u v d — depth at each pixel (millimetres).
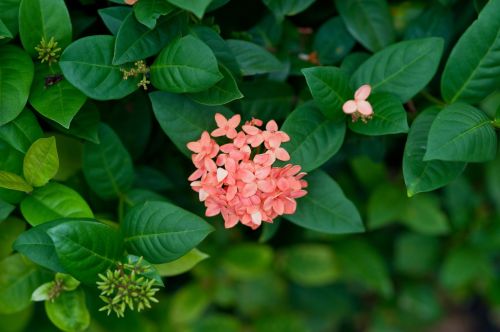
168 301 989
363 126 692
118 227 738
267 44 771
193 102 691
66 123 663
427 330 1282
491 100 814
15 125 676
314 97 677
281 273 1010
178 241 674
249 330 1052
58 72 682
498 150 907
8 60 675
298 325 1031
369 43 756
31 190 688
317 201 716
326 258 975
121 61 660
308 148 693
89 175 733
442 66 765
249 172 655
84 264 659
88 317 706
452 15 753
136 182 794
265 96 757
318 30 774
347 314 1089
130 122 771
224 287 980
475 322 1290
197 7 624
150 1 658
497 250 1030
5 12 675
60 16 675
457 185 963
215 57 682
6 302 727
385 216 903
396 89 705
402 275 1068
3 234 729
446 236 998
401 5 775
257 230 934
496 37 687
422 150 686
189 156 700
